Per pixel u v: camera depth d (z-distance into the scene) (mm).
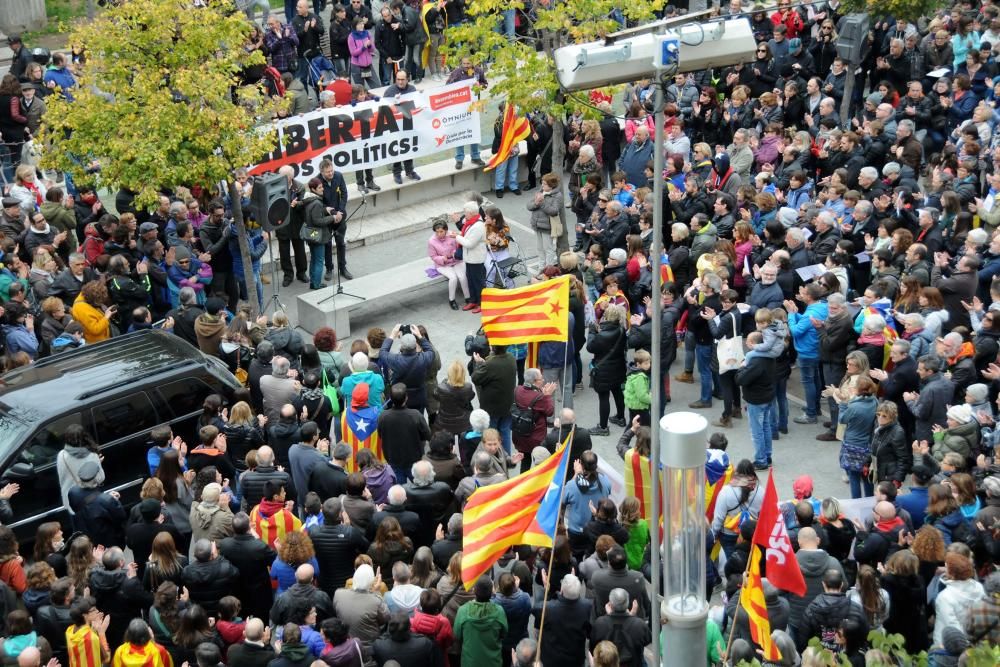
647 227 18672
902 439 13914
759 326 15539
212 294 19984
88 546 12320
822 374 17172
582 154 21125
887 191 18453
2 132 22734
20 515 14156
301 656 10602
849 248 17359
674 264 18047
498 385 15375
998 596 10523
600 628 10969
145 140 17859
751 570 10219
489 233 19984
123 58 18156
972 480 12758
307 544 12102
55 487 14281
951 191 18312
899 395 15016
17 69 23766
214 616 11977
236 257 20109
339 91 23594
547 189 20359
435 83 26875
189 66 18266
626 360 16781
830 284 16234
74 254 18078
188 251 18609
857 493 14898
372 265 22312
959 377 14859
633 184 21859
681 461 6230
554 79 20172
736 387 17141
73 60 23719
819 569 11430
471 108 21750
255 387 15555
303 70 26359
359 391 14672
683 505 6324
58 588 11508
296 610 11289
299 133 22156
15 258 17703
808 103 23828
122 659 10828
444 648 11180
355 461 14750
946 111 22750
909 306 15922
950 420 13859
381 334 15945
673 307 16422
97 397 14617
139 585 12000
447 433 13688
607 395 16828
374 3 29812
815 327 16156
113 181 18328
